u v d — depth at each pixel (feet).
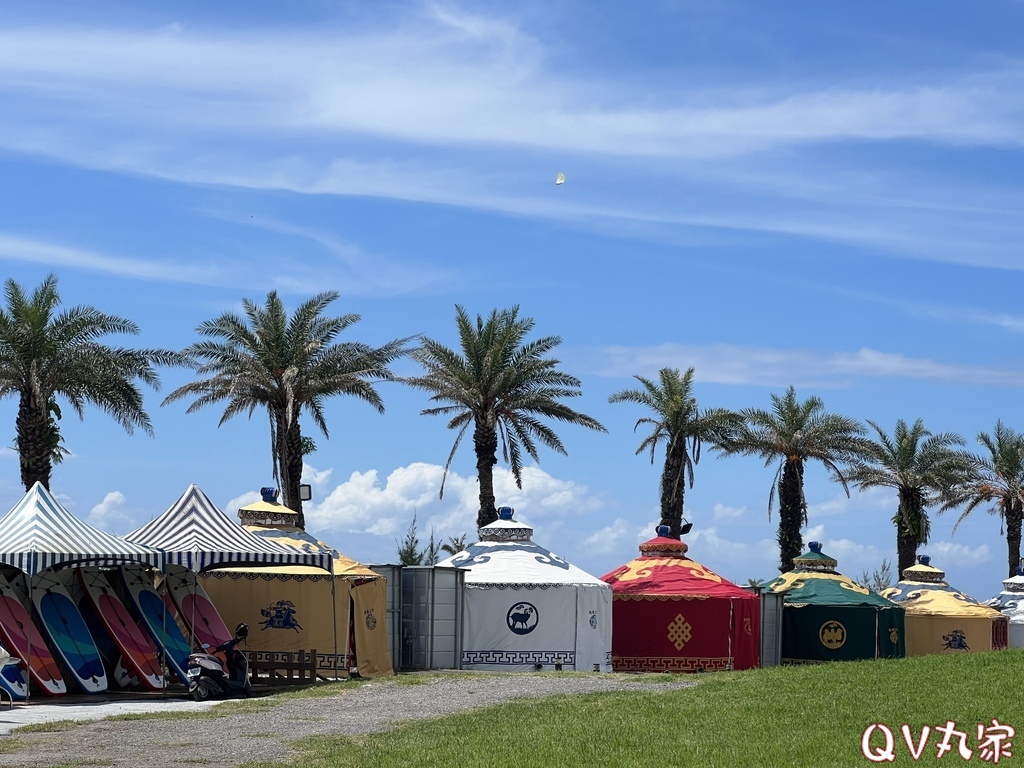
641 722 60.34
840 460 188.24
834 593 138.82
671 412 181.78
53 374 134.92
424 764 47.88
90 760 48.44
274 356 147.33
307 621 94.94
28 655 74.95
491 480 160.66
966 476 207.92
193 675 75.15
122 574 84.23
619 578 126.21
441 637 111.86
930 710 62.95
